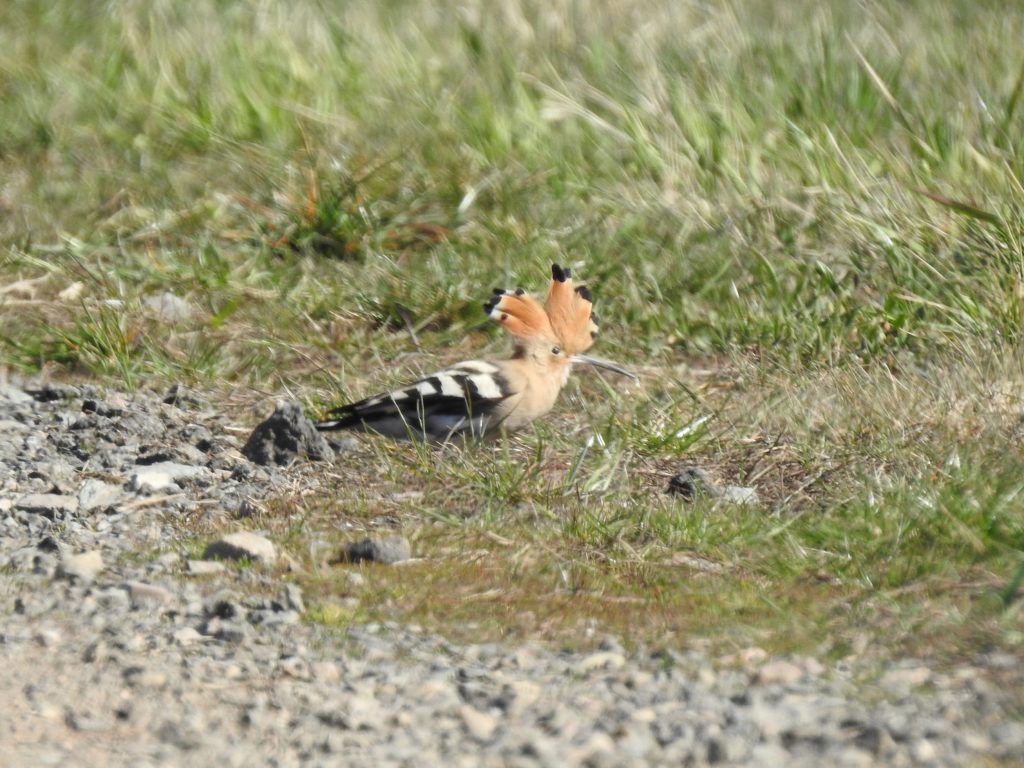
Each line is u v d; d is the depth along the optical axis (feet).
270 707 27.20
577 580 33.09
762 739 25.49
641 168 60.39
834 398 43.65
